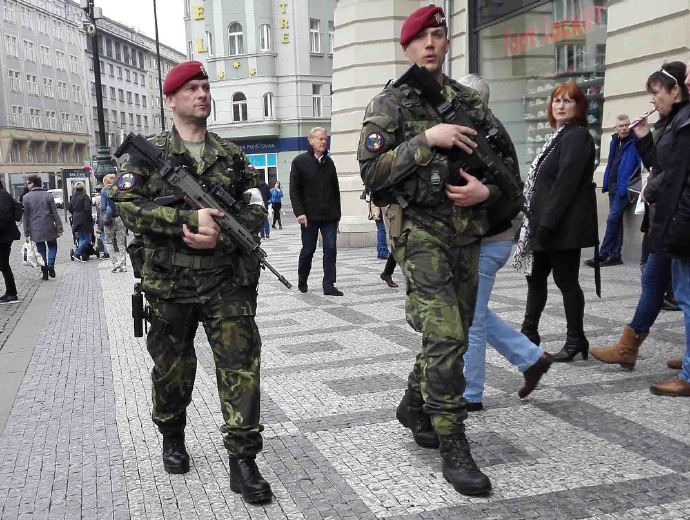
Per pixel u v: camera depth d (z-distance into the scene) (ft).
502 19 39.47
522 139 38.93
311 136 25.85
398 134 9.64
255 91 129.39
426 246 9.63
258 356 9.92
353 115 45.32
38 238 37.58
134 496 9.86
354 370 15.64
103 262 47.39
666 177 12.49
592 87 32.78
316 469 10.39
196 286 9.55
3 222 29.30
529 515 8.70
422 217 9.66
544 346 16.69
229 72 130.21
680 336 17.12
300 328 20.54
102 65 254.06
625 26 29.25
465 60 42.50
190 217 9.18
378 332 19.44
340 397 13.73
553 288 24.79
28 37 204.23
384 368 15.69
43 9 212.64
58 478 10.62
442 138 9.12
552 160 14.57
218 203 9.51
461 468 9.37
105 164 54.13
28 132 200.44
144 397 14.69
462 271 10.00
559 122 14.85
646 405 12.39
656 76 13.70
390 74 44.27
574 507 8.84
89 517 9.29
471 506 9.00
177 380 10.18
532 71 37.37
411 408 11.03
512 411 12.42
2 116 190.08
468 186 9.42
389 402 13.29
